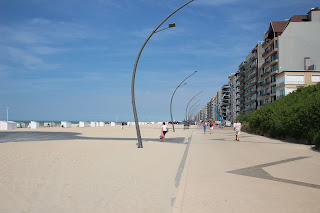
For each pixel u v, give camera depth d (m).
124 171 9.02
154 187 6.91
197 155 14.17
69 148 16.27
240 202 5.61
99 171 8.91
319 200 5.82
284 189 6.79
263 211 5.04
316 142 17.72
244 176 8.47
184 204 5.43
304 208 5.25
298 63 56.50
